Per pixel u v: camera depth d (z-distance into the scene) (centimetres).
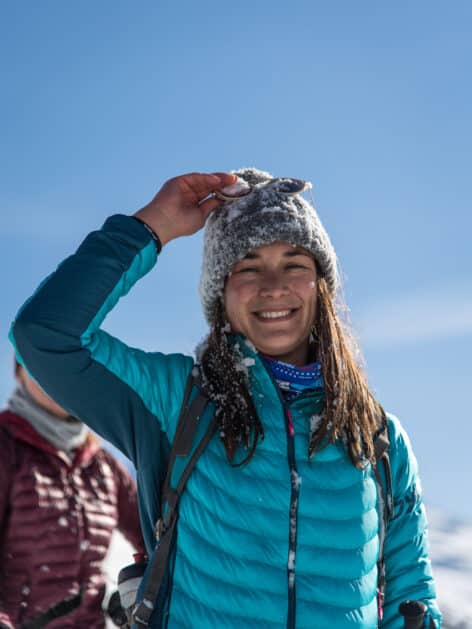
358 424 299
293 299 307
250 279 310
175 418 295
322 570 279
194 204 322
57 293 284
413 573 309
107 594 424
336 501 285
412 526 311
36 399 443
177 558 282
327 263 321
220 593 273
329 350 306
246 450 287
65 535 432
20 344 283
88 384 286
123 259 296
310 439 291
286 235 310
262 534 278
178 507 285
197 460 287
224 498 281
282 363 304
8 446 432
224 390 295
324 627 274
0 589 421
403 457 312
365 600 283
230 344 306
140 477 301
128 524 470
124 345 299
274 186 319
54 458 440
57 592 424
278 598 273
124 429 294
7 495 425
